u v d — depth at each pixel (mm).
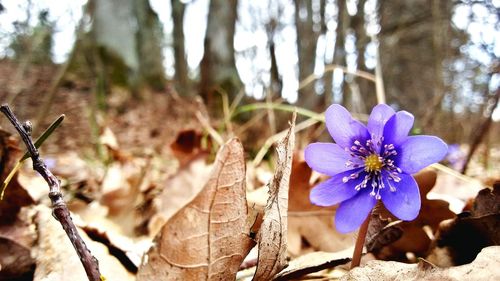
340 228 68
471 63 341
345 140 70
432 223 93
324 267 75
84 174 239
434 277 61
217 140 187
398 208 64
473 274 60
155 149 456
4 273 88
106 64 849
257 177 180
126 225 145
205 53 843
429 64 468
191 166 166
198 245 65
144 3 1076
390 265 65
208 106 568
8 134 95
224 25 854
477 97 332
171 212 150
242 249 66
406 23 426
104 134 189
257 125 296
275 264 67
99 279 55
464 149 303
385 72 481
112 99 748
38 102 421
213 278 65
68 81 452
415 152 64
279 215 66
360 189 68
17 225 93
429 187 94
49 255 82
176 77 1125
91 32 856
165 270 65
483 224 76
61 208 55
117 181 158
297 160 110
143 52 1053
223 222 65
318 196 70
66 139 408
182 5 1124
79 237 55
